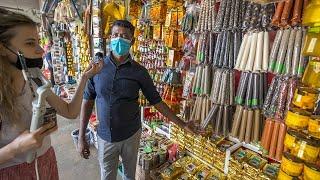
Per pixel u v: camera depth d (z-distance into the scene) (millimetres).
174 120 1802
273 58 1322
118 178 2480
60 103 1121
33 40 865
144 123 2803
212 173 1940
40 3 4953
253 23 1393
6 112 843
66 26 4711
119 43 1525
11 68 850
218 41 1632
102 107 1639
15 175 967
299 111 1008
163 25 2285
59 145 3252
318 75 1021
